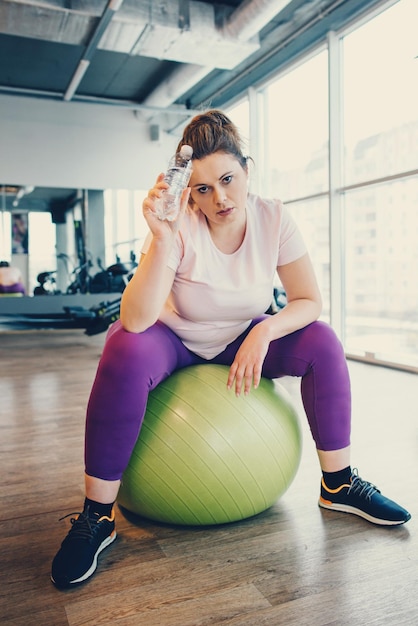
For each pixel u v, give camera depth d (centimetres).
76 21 411
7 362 435
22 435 229
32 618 102
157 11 419
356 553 124
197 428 128
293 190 539
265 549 126
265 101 591
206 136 114
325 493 147
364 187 432
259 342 128
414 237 423
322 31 465
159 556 124
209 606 105
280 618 101
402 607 104
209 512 131
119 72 628
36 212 709
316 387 137
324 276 511
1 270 699
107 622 100
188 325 138
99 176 730
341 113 463
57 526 143
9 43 535
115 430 121
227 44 447
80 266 718
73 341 578
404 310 449
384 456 190
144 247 129
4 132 686
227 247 132
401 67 402
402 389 308
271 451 133
